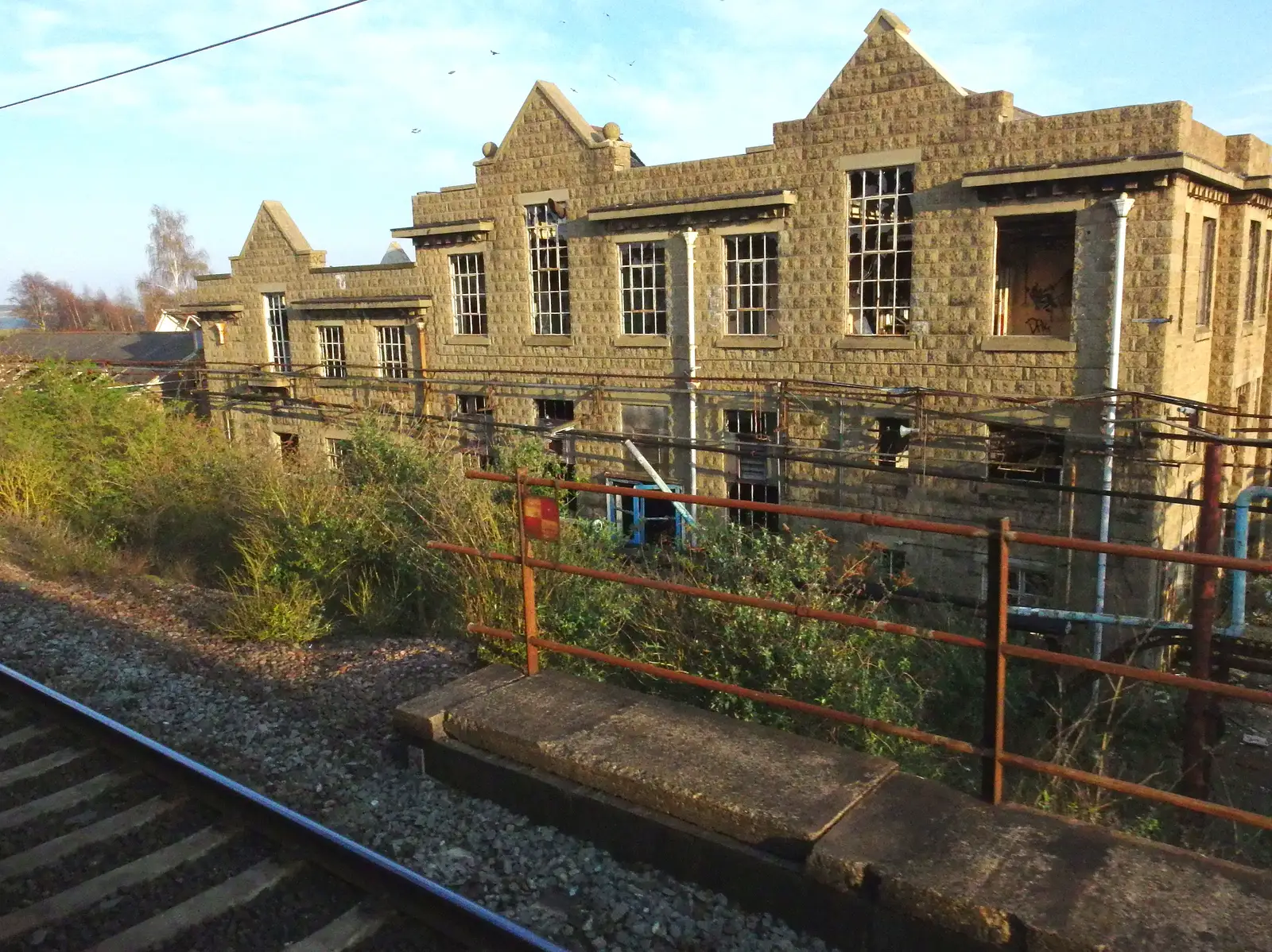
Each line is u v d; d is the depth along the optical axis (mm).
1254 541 18828
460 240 23094
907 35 16172
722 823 4324
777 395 18359
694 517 17781
